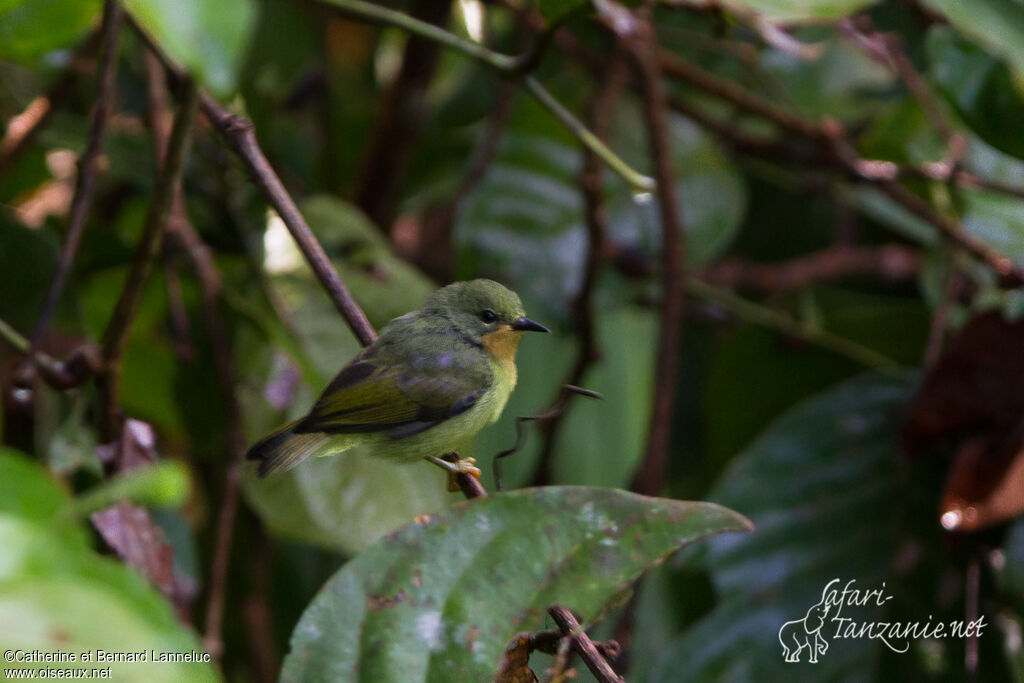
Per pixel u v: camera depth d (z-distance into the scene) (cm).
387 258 920
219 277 857
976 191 909
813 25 1030
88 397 757
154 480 270
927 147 997
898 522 830
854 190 1045
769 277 1204
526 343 1066
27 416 729
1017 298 806
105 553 606
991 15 578
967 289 989
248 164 634
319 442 743
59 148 918
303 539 797
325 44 1138
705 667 797
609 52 1087
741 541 830
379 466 824
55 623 230
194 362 855
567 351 1079
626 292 1030
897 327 995
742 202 1051
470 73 1219
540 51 705
